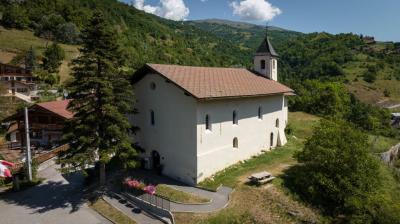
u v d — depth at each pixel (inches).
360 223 869.2
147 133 1160.2
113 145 954.1
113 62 970.7
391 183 1305.4
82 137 897.5
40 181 1138.0
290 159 1316.4
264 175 1047.0
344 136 1064.2
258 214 856.9
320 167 1021.8
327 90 2758.4
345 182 957.8
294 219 876.0
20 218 863.1
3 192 1058.1
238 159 1229.1
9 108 2167.8
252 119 1295.5
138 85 1162.6
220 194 955.3
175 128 1060.5
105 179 1087.6
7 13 4965.6
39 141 1627.7
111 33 949.8
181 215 824.9
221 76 1247.5
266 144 1423.5
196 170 1007.6
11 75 3324.3
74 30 4963.1
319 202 986.7
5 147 1635.1
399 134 2758.4
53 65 3639.3
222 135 1123.3
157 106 1109.1
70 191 1048.2
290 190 1013.8
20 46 4340.6
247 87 1245.1
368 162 1029.8
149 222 816.3
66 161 888.3
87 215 876.0
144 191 904.9
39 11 5502.0
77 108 946.7
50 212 896.3
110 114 919.7
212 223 795.4
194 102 987.3
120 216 853.2
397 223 842.8
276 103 1478.8
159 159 1138.0
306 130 2007.9
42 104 1609.3
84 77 929.5
